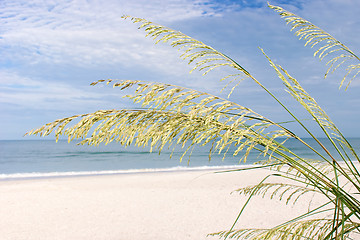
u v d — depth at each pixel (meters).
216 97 1.52
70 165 36.69
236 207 9.16
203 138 1.47
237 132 1.43
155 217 8.40
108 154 53.50
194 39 1.71
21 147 81.88
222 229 7.11
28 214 9.03
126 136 1.49
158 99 1.49
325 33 2.12
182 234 6.90
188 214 8.60
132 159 44.38
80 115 1.44
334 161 1.53
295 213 8.11
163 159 43.81
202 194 11.30
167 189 12.52
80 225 7.87
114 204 10.10
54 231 7.43
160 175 17.47
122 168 31.59
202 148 58.88
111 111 1.49
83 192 12.23
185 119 1.50
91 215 8.80
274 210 8.54
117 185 13.87
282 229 1.66
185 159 42.94
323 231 1.78
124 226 7.67
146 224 7.78
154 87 1.53
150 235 6.92
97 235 7.07
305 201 9.27
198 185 13.42
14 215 8.94
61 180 16.33
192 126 1.49
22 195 11.74
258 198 10.04
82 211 9.28
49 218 8.58
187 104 1.51
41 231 7.45
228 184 13.52
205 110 1.44
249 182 13.82
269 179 13.82
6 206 10.05
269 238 1.59
